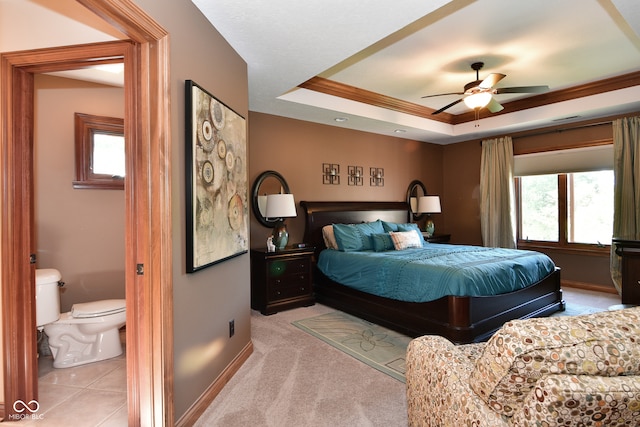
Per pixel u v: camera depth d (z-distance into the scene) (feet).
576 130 16.48
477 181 20.36
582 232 16.56
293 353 9.53
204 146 6.79
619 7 6.78
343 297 13.57
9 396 6.55
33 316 6.82
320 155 16.51
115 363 9.17
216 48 7.73
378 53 11.05
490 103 12.04
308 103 13.53
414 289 10.75
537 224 18.11
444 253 13.33
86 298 10.44
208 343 7.13
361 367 8.66
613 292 15.49
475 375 3.51
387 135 19.29
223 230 7.72
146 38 5.45
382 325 11.76
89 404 7.09
